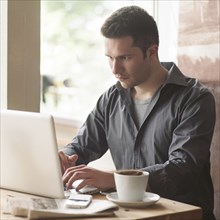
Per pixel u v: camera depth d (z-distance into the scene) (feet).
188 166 7.32
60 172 6.20
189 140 7.57
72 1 15.35
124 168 8.71
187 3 10.02
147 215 5.57
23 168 6.48
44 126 6.16
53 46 15.11
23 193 6.59
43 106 15.06
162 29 11.03
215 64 9.45
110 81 13.51
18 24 10.17
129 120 8.56
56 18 15.20
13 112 6.42
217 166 9.48
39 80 10.58
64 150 8.77
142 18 7.93
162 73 8.48
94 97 14.02
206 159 7.89
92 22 14.51
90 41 14.56
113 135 8.84
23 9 10.21
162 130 8.15
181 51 10.21
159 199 6.24
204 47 9.68
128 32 7.69
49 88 15.20
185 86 8.23
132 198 5.97
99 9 14.08
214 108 8.14
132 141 8.48
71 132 12.55
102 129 9.12
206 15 9.61
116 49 7.75
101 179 6.58
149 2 11.32
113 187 6.62
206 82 9.66
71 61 15.06
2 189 6.81
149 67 8.23
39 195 6.44
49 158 6.21
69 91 14.88
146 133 8.34
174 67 8.40
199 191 8.08
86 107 14.20
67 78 15.07
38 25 10.46
